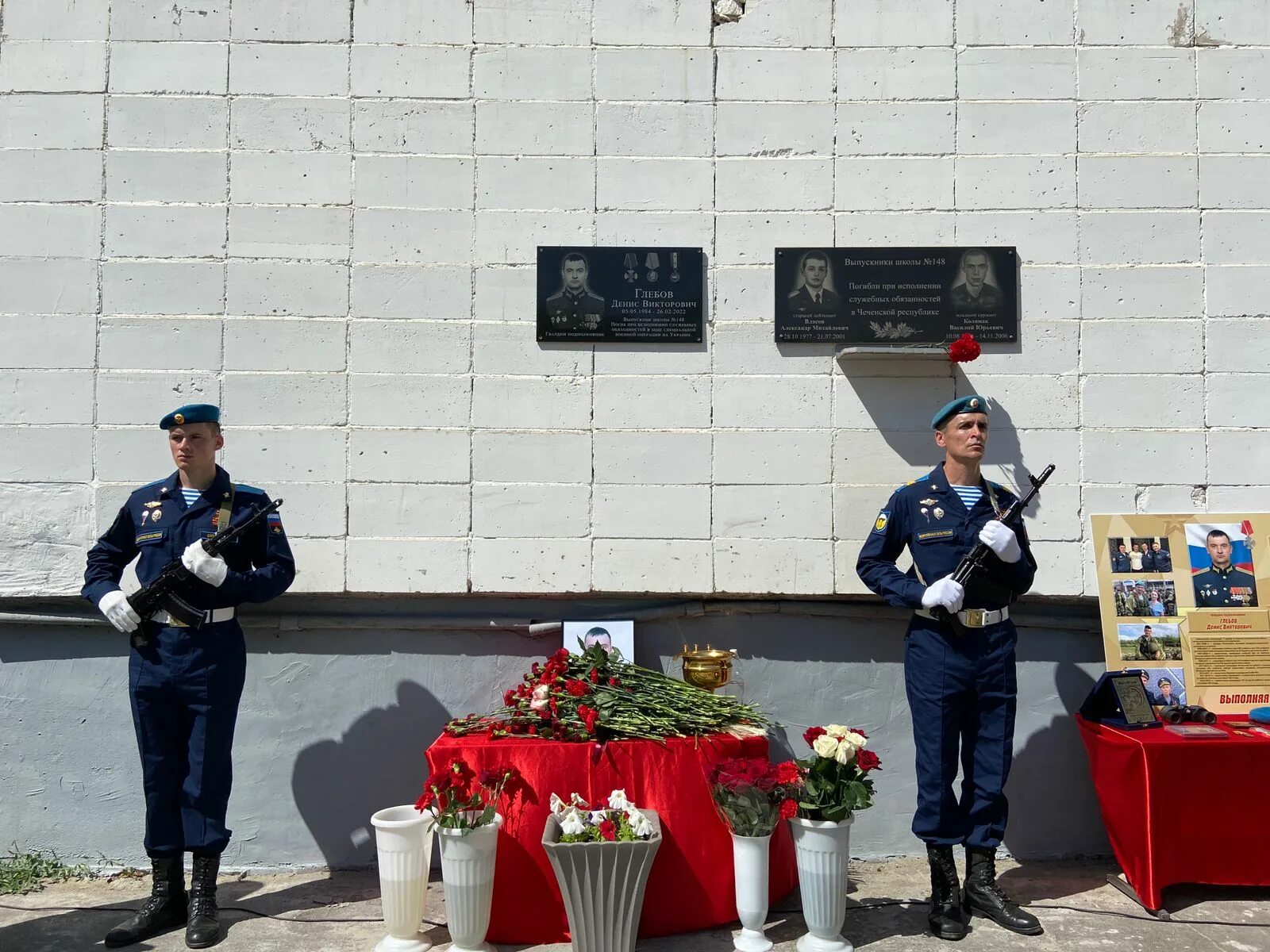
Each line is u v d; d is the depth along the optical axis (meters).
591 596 4.48
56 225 4.45
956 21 4.55
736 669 4.46
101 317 4.43
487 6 4.52
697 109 4.54
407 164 4.50
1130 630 4.31
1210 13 4.54
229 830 4.20
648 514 4.45
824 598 4.48
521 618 4.46
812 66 4.54
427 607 4.46
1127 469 4.46
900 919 3.82
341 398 4.45
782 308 4.49
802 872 3.49
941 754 3.77
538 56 4.53
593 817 3.43
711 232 4.51
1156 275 4.51
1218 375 4.49
